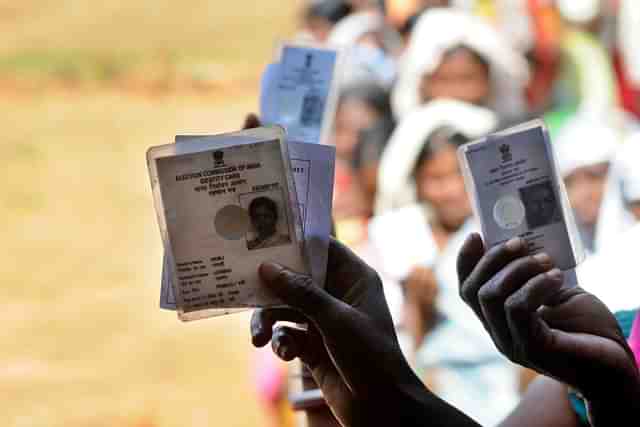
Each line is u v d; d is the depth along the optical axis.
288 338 1.76
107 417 7.44
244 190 1.61
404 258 4.28
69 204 10.29
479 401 4.09
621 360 1.60
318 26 7.21
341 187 5.22
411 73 5.61
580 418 1.99
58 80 12.29
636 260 2.71
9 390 7.71
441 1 6.99
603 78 7.02
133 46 12.88
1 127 11.44
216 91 12.24
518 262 1.59
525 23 7.09
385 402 1.67
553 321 1.66
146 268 9.41
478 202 1.68
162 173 1.61
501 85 5.72
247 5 13.55
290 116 2.23
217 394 7.53
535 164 1.67
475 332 4.15
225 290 1.62
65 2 13.49
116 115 11.80
